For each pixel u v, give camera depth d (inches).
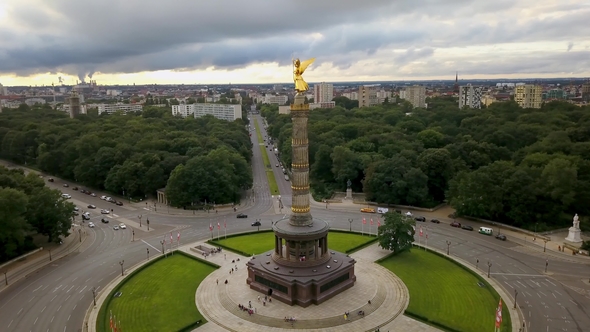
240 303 4633.4
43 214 6432.1
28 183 7583.7
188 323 4269.2
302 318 4313.5
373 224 7480.3
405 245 5866.1
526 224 7022.6
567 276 5231.3
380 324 4200.3
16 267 5753.0
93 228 7440.9
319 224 5216.5
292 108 4909.0
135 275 5438.0
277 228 5073.8
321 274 4736.7
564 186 6875.0
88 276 5433.1
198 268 5639.8
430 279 5191.9
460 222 7475.4
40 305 4677.7
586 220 7180.1
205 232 7180.1
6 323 4308.6
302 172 5029.5
